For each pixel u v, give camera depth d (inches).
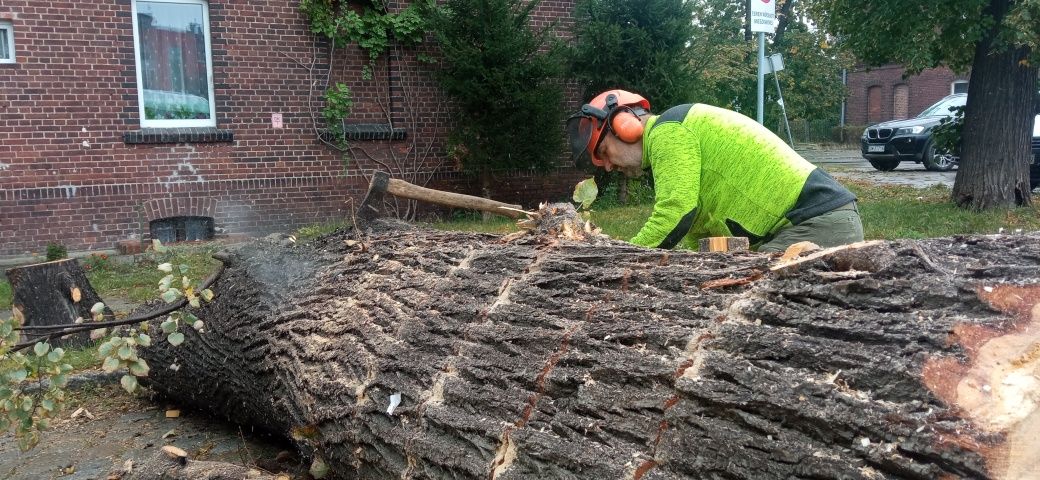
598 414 75.7
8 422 122.9
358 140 433.7
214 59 398.3
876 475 56.7
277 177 417.1
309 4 408.2
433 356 101.1
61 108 371.2
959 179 385.7
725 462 64.6
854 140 1214.9
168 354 167.6
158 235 400.2
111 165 382.9
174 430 162.6
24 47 361.7
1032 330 61.2
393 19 427.5
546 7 469.7
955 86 1197.1
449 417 89.8
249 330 144.0
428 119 449.1
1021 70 366.3
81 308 215.9
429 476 90.0
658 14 448.5
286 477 112.7
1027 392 55.9
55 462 147.3
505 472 80.1
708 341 73.2
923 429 55.9
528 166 438.3
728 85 828.6
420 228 156.7
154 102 398.0
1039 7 315.9
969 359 59.6
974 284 65.9
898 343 63.1
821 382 63.3
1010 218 347.3
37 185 370.6
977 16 341.1
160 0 392.2
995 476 52.7
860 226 125.0
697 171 126.0
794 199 123.6
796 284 73.6
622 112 134.6
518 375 86.2
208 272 338.3
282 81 413.7
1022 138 372.8
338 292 136.3
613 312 86.2
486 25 423.2
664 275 88.4
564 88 475.8
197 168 400.2
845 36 402.0
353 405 106.8
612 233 350.9
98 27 374.3
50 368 124.4
